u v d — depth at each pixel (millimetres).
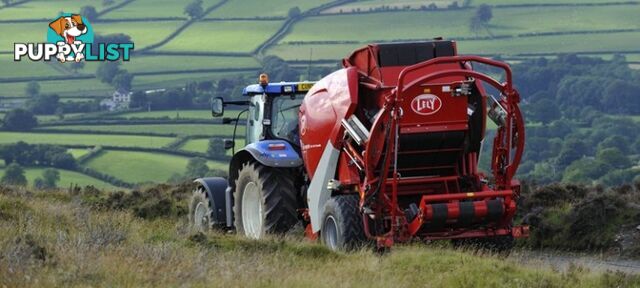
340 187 40156
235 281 28672
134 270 29234
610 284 30812
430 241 39656
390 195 38844
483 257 35906
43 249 31312
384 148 38094
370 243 38188
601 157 164625
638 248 40906
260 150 44219
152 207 58844
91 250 32031
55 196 62094
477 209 37562
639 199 45438
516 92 37938
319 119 41125
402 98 37938
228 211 48406
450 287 30203
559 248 43688
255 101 47500
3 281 27453
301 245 36125
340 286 28750
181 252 32781
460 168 40000
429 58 39562
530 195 48188
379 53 39312
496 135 38625
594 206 43906
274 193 44031
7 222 40406
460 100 38500
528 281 30734
